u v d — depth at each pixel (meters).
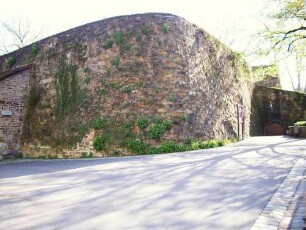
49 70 18.50
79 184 8.10
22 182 8.76
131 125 15.43
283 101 32.03
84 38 17.47
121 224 5.02
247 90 27.22
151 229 4.78
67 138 16.66
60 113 17.36
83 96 16.73
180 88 16.09
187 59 16.70
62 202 6.39
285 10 19.25
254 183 7.47
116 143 15.18
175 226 4.88
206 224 4.93
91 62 17.00
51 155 17.12
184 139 15.45
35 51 19.59
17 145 18.52
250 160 10.90
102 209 5.84
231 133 20.22
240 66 24.16
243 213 5.37
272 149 14.18
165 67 16.17
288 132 29.22
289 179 7.68
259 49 20.47
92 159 14.12
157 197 6.54
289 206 5.59
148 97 15.79
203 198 6.36
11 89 18.42
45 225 5.07
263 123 32.34
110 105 15.98
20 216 5.55
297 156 11.59
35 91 18.86
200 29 18.22
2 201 6.57
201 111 16.91
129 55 16.36
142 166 10.59
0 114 17.91
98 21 17.36
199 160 11.26
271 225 4.73
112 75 16.36
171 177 8.49
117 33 16.72
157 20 16.62
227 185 7.38
